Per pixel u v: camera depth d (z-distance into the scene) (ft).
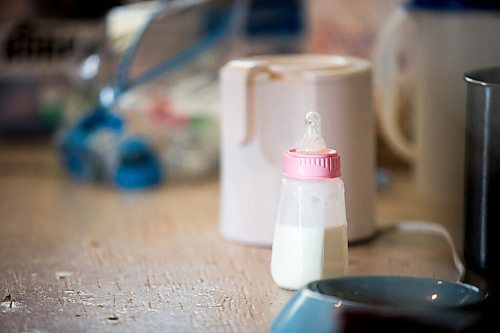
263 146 3.99
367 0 5.09
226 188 4.13
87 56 5.48
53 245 4.14
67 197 4.81
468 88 3.70
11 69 5.63
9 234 4.28
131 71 5.11
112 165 4.94
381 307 3.14
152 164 4.98
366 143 4.04
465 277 3.71
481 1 4.32
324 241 3.52
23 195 4.85
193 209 4.60
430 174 4.58
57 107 5.66
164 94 5.24
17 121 5.72
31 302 3.56
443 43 4.41
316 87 3.90
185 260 3.94
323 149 3.57
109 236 4.24
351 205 4.03
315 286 3.32
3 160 5.47
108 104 5.03
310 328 3.16
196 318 3.41
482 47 4.34
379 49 4.75
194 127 5.19
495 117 3.59
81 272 3.84
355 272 3.81
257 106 3.95
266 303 3.52
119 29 5.04
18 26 5.62
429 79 4.49
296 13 5.43
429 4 4.41
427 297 3.33
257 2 5.41
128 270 3.85
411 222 4.29
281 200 3.61
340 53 5.18
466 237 3.75
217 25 5.14
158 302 3.54
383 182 4.86
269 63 4.08
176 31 5.13
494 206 3.62
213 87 5.29
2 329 3.35
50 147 5.72
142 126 5.15
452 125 4.46
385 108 4.73
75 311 3.48
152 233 4.27
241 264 3.89
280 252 3.60
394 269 3.83
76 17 5.60
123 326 3.36
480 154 3.65
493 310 3.18
